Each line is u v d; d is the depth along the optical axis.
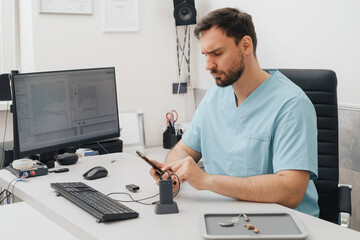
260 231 1.28
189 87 3.51
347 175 2.56
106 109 2.30
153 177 1.76
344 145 2.56
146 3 3.24
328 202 2.03
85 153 2.41
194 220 1.40
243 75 1.73
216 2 3.29
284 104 1.70
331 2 2.57
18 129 1.92
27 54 2.91
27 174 1.88
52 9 2.84
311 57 2.71
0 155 2.71
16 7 2.96
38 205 1.62
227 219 1.37
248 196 1.55
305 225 1.37
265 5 2.95
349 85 2.52
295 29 2.78
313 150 1.63
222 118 1.87
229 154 1.82
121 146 2.72
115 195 1.66
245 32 1.63
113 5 3.09
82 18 2.98
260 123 1.75
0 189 2.53
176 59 3.43
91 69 2.22
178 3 3.26
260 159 1.74
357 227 2.53
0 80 2.40
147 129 3.35
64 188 1.66
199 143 1.99
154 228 1.34
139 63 3.26
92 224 1.38
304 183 1.59
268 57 2.98
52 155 2.08
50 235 1.53
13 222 1.64
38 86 1.99
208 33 1.60
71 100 2.13
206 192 1.68
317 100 2.04
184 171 1.58
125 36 3.17
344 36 2.52
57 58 2.91
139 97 3.29
